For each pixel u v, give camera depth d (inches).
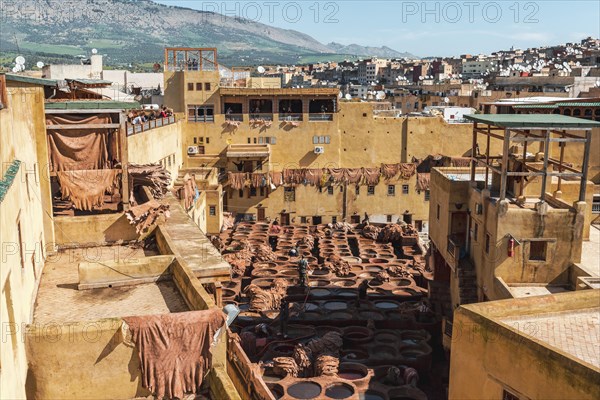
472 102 3545.8
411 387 1123.3
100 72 3489.2
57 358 533.0
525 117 1159.6
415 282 1764.3
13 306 504.7
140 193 1044.5
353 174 2493.8
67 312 657.6
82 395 543.8
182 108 2608.3
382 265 1902.1
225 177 2475.4
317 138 2573.8
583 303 805.2
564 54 6722.4
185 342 552.7
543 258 1117.1
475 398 740.0
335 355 1243.2
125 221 890.1
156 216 908.0
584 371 580.4
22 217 621.0
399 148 2605.8
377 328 1429.6
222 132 2544.3
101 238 887.7
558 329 755.4
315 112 2655.0
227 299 1569.9
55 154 889.5
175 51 2652.6
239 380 1033.5
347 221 2529.5
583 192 1094.4
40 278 751.7
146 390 553.3
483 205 1184.8
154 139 1708.9
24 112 724.0
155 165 1040.8
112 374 544.1
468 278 1256.2
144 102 3026.6
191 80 2532.0
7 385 444.8
